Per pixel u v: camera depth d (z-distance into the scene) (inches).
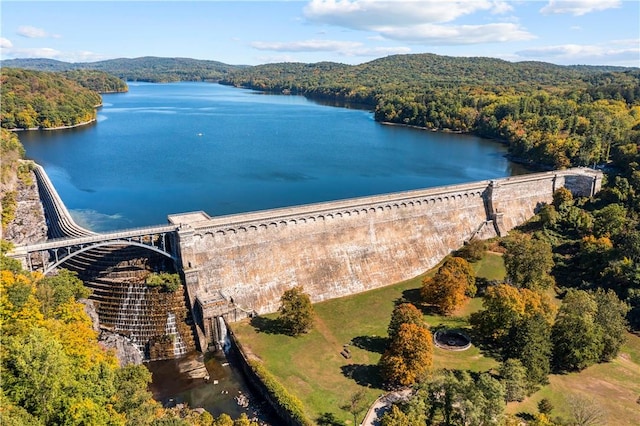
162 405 3553.2
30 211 6486.2
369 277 5201.8
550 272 5428.2
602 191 6594.5
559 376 3814.0
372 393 3563.0
